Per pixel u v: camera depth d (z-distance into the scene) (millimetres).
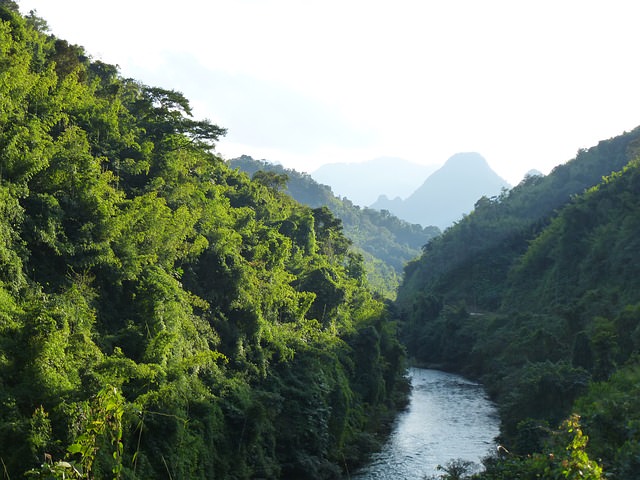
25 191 25391
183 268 38219
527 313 90250
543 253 112812
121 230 30812
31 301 22500
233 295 39938
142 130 50375
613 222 91562
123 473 19734
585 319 70000
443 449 41094
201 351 32312
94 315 25906
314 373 40906
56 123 37188
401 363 68500
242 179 81938
